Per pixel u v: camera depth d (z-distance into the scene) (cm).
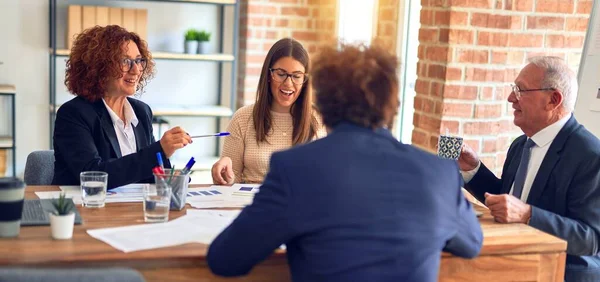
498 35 331
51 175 271
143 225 192
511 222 214
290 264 158
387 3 408
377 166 148
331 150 149
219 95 500
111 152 256
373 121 155
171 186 208
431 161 156
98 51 251
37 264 159
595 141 229
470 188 265
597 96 274
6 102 450
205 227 192
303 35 493
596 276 229
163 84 487
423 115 351
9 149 454
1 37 445
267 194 149
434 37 340
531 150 243
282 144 282
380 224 145
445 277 191
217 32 493
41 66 456
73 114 249
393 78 156
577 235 215
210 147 509
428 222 148
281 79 272
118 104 266
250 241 150
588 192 222
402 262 145
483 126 339
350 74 153
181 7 482
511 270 195
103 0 462
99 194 210
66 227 176
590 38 277
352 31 450
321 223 144
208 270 172
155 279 169
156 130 460
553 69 232
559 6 336
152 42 479
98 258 163
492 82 335
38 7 449
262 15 479
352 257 144
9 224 176
